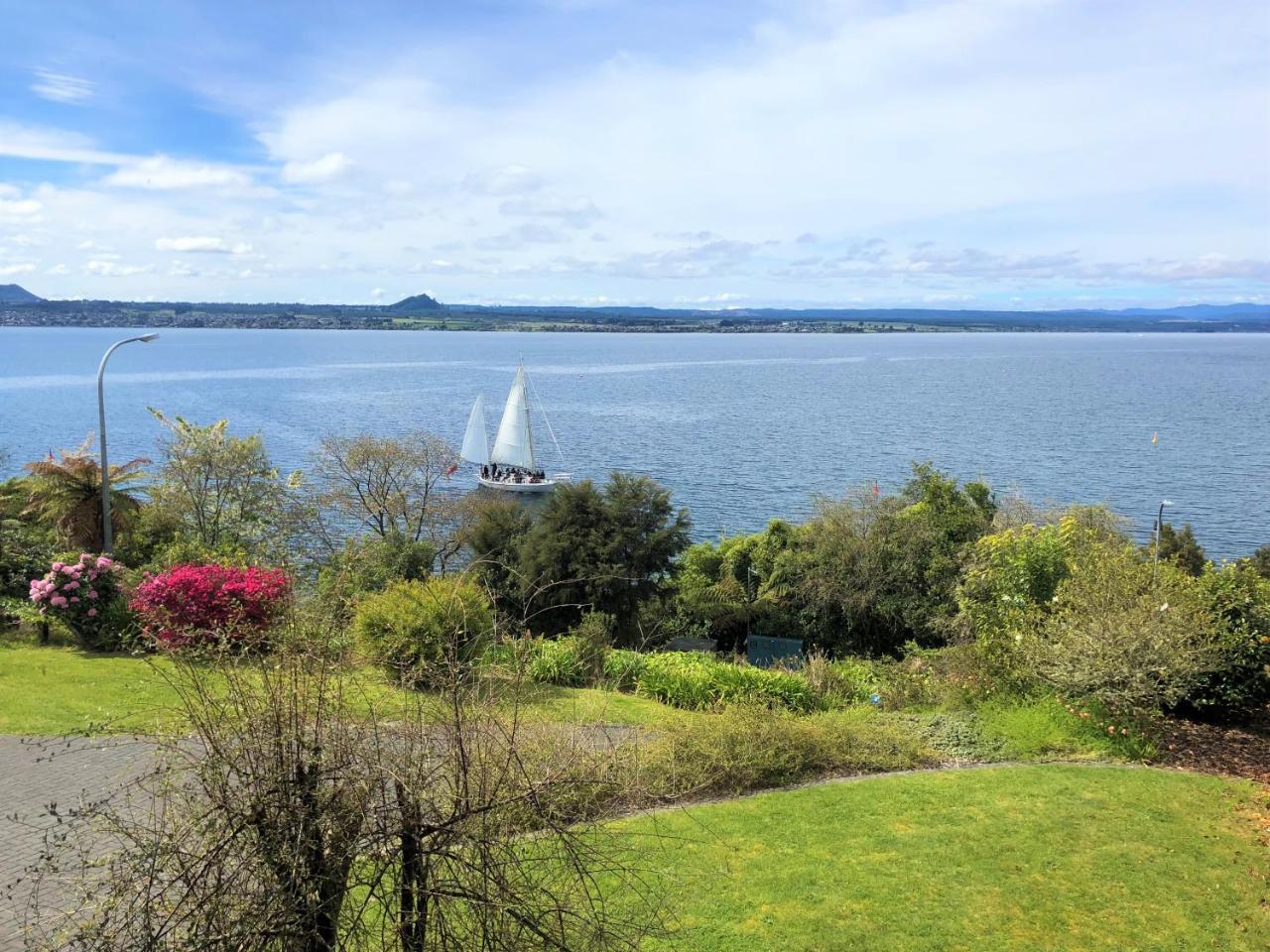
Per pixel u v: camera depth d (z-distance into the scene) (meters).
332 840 3.73
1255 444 87.88
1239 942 6.22
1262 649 11.06
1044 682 11.81
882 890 6.97
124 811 6.33
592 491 26.00
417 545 21.17
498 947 3.81
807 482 67.62
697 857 7.50
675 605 28.86
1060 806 8.54
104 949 3.50
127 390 136.50
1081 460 78.00
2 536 17.16
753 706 10.94
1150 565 11.82
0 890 6.20
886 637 29.17
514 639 5.50
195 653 4.14
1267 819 8.18
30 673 12.48
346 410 112.06
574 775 4.45
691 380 181.62
